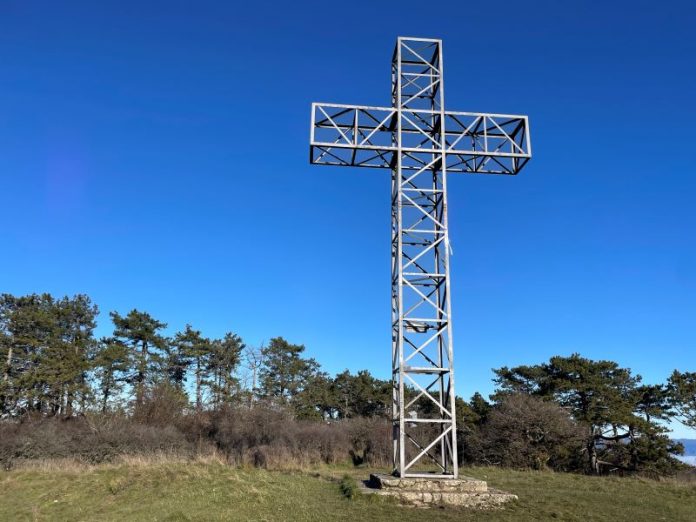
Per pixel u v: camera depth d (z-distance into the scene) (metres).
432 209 16.86
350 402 59.31
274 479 17.12
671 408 40.94
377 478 14.55
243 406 39.06
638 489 17.78
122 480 15.88
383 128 17.33
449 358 15.17
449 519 11.46
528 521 11.55
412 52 17.77
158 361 49.38
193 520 11.17
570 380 41.97
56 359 42.94
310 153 16.89
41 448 26.78
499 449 36.03
